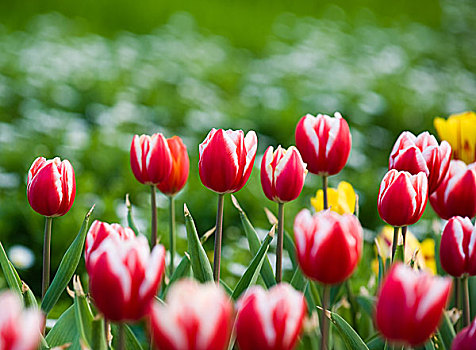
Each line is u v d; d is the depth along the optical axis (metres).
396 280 1.26
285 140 7.48
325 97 8.91
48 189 1.88
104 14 12.95
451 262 1.81
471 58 14.11
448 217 2.10
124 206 4.70
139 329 2.22
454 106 9.57
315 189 5.70
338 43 13.41
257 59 11.66
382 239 2.59
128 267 1.28
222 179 1.86
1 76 8.09
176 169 2.30
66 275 1.96
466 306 1.94
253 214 5.13
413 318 1.25
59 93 8.00
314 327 2.05
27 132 6.46
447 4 19.00
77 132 6.38
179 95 8.45
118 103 7.68
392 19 16.95
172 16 13.23
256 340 1.21
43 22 11.63
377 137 8.20
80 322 1.60
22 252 4.04
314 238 1.42
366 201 5.61
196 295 1.11
